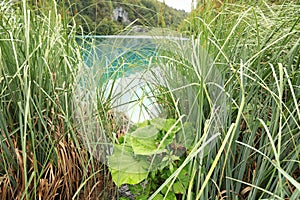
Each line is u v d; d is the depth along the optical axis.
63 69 0.89
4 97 0.79
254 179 0.75
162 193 0.80
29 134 0.82
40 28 0.91
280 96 0.67
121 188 0.96
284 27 0.98
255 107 0.80
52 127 0.85
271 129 0.77
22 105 0.80
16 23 0.91
